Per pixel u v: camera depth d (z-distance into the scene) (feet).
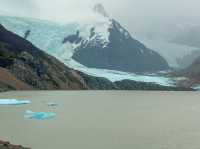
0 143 252.01
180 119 528.63
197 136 362.53
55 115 551.59
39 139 335.06
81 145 308.81
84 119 504.02
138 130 403.75
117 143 320.70
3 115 536.42
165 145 314.55
